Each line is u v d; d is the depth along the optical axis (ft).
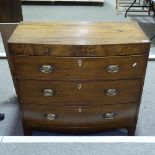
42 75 3.78
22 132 5.02
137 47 3.56
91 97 4.03
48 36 3.77
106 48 3.51
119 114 4.29
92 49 3.50
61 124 4.39
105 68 3.71
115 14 13.85
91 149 2.68
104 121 4.35
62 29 4.09
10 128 5.14
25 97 4.06
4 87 6.46
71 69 3.70
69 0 15.64
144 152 2.63
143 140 2.77
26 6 15.35
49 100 4.07
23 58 3.62
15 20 9.91
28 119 4.36
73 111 4.20
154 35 10.39
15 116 5.47
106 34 3.86
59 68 3.69
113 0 16.76
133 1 14.74
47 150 2.68
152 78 6.76
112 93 3.99
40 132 4.87
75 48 3.50
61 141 2.78
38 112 4.24
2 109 5.70
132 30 4.05
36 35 3.81
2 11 9.47
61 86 3.90
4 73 7.03
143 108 5.68
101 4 15.67
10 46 3.53
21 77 3.83
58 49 3.51
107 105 4.15
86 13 14.02
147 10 14.25
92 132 4.65
